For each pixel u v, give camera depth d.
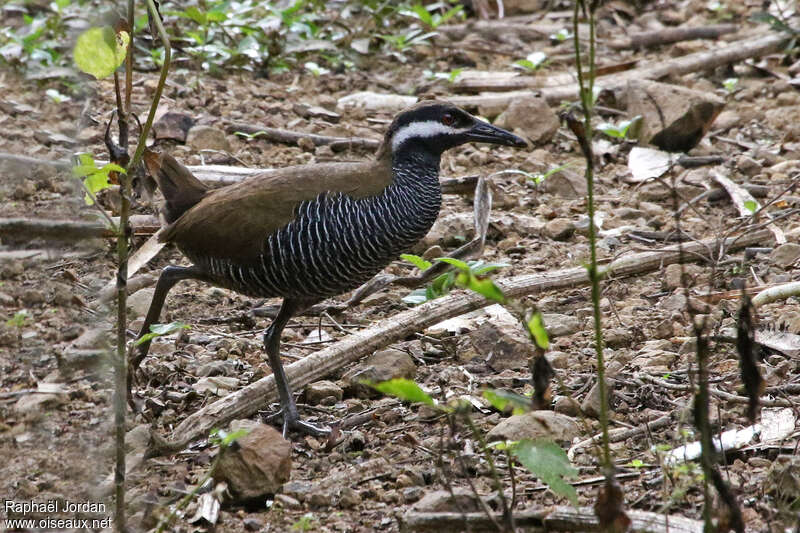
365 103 18.44
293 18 19.84
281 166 15.82
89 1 12.12
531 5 24.36
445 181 14.64
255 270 10.23
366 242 10.44
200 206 10.36
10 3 13.95
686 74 20.23
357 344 11.03
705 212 15.07
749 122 18.44
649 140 17.12
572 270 12.86
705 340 7.12
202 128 15.91
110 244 13.30
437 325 11.91
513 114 17.58
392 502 8.68
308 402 10.59
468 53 21.53
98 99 16.50
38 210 7.44
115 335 10.95
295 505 8.63
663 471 8.16
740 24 22.98
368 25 21.48
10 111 7.51
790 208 14.83
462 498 8.16
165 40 7.48
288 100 18.39
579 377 10.67
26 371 7.47
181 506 7.88
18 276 7.39
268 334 10.33
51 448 7.61
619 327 11.73
